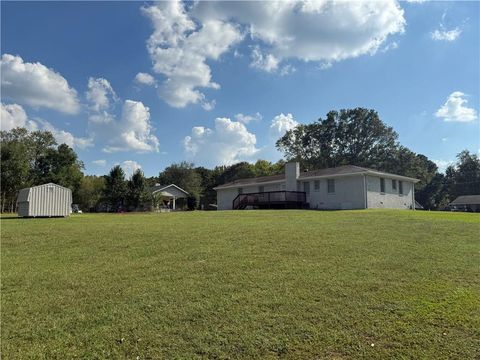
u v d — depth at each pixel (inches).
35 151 2181.3
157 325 174.4
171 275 251.8
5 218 766.5
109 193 1529.3
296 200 1237.7
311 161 2351.1
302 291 215.8
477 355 146.3
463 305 193.0
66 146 2260.1
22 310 194.9
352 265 269.9
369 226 475.2
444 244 346.0
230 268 265.6
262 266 269.7
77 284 237.1
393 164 2220.7
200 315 184.4
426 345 154.0
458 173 2844.5
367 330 167.0
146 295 213.6
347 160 2277.3
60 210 805.9
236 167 2736.2
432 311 185.9
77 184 2315.5
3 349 153.8
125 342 158.9
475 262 277.7
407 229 441.4
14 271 270.1
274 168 2486.5
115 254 321.7
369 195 1121.4
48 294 219.6
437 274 247.1
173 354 149.3
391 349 151.5
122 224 547.5
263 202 1274.6
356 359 145.1
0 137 2080.5
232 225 504.7
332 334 163.8
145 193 1550.2
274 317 181.0
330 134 2315.5
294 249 324.2
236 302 200.2
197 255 307.6
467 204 2417.6
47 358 146.7
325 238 375.9
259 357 147.1
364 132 2255.2
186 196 2066.9
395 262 277.7
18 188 1932.8
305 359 145.6
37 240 392.2
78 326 174.9
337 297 206.1
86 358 146.7
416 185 2453.2
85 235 418.9
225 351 151.2
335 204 1181.7
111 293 218.8
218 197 1675.7
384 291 214.8
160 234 418.6
